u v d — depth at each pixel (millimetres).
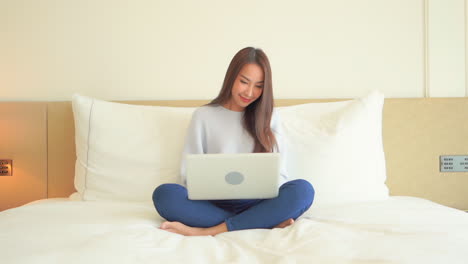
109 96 1811
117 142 1507
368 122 1527
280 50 1842
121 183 1467
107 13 1803
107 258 706
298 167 1437
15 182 1696
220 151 1354
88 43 1800
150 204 1368
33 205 1231
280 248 805
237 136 1384
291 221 1058
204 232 1056
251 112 1393
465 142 1770
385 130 1772
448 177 1769
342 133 1480
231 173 1022
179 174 1460
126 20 1810
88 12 1798
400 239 828
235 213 1183
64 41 1792
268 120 1356
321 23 1851
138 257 732
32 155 1701
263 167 1016
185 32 1826
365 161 1468
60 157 1705
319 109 1615
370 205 1245
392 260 677
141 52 1816
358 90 1861
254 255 783
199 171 1019
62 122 1712
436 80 1855
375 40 1860
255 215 1056
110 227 965
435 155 1771
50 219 1035
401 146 1770
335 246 771
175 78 1826
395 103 1771
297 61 1849
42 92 1786
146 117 1568
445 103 1776
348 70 1859
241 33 1837
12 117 1700
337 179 1412
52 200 1524
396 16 1860
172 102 1771
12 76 1777
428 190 1769
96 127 1513
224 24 1833
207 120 1392
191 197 1066
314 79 1855
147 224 1054
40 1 1783
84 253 721
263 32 1840
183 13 1824
